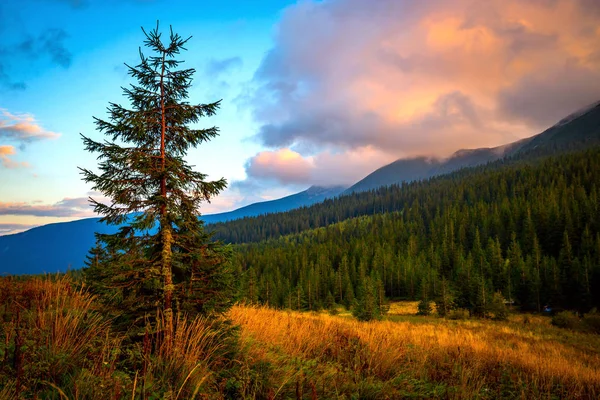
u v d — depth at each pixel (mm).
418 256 91500
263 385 4352
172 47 5516
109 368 3561
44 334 4125
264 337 6578
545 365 8289
